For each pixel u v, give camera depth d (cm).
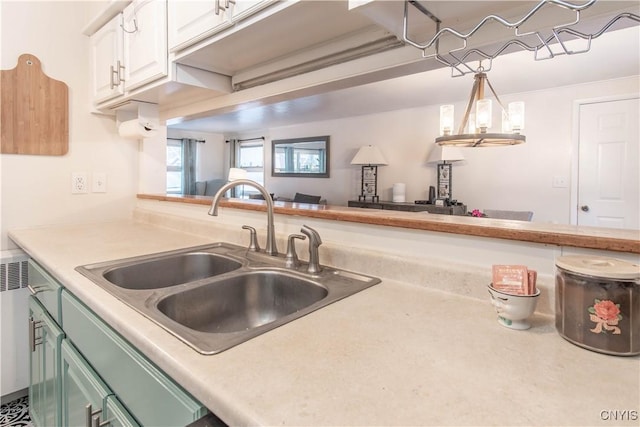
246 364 60
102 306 86
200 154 766
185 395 61
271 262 128
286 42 130
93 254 137
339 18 111
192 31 132
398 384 54
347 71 130
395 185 484
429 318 80
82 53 200
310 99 427
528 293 74
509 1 83
